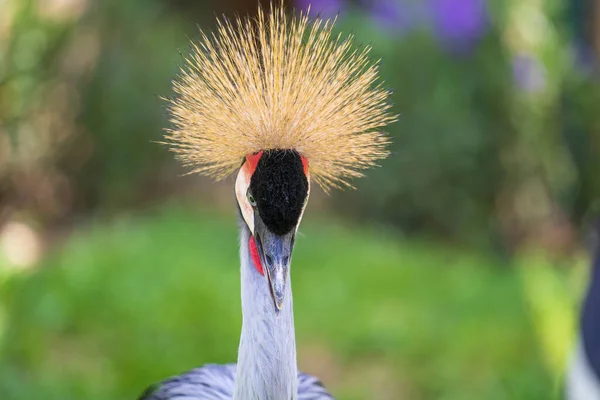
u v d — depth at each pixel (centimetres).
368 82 409
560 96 1270
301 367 779
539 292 970
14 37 1217
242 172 389
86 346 786
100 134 1228
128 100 1212
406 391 754
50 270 929
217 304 841
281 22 412
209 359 761
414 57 1193
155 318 819
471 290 937
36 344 775
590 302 599
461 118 1191
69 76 1231
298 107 388
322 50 399
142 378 733
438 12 1214
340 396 739
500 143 1223
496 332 835
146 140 1219
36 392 707
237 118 388
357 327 838
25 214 1237
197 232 1051
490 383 756
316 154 399
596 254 624
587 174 1270
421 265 1002
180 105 406
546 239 1249
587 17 1343
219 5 1284
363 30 1163
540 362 790
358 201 1217
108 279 884
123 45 1220
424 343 815
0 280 922
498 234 1237
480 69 1213
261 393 376
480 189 1222
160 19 1260
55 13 1234
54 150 1244
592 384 578
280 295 357
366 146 411
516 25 1245
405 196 1201
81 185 1252
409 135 1190
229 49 400
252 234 380
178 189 1251
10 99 1225
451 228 1213
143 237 1024
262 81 393
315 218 1162
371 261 992
